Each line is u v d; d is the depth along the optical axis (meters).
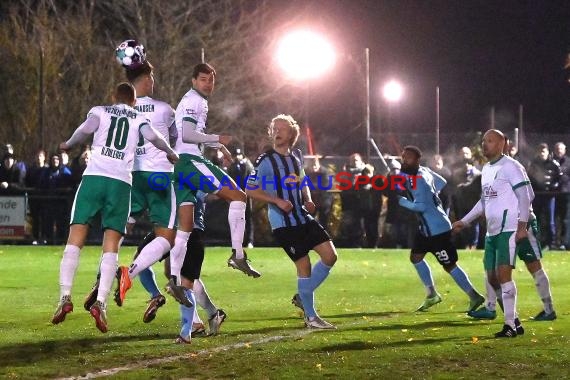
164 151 13.41
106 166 13.09
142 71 13.99
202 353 12.56
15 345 13.21
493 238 14.62
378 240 32.06
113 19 49.69
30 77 45.88
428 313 17.11
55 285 21.41
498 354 12.48
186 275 14.10
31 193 32.50
